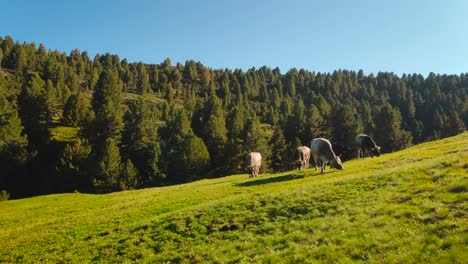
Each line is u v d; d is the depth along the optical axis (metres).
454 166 26.16
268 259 17.38
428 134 199.88
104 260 21.91
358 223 19.03
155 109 171.62
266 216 24.38
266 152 124.12
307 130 154.62
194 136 119.50
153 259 20.80
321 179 35.97
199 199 36.75
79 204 50.16
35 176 112.62
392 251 14.84
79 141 111.00
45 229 33.16
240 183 44.94
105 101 145.50
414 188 22.94
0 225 39.53
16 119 113.25
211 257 19.53
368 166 40.91
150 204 38.81
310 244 18.02
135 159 125.56
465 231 14.80
